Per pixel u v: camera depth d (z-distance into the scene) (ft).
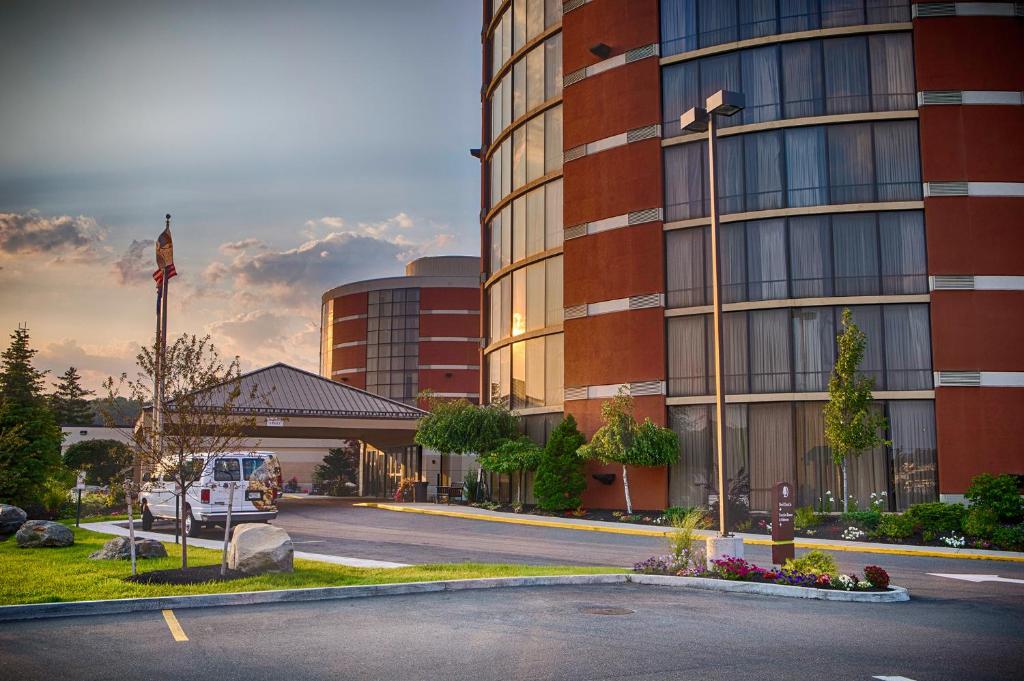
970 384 89.51
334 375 269.23
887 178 95.35
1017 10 94.63
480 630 33.86
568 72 115.14
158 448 50.55
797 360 95.45
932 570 59.16
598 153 109.81
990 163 92.68
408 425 143.13
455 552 64.85
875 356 93.25
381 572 48.62
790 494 54.39
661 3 107.45
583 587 46.68
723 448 56.39
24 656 28.76
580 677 26.61
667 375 101.45
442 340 254.27
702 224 100.99
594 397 106.52
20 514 71.15
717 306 59.31
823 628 35.96
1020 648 32.27
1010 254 91.30
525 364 122.31
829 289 95.40
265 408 134.82
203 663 27.96
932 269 91.76
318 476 234.38
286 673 26.76
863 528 80.74
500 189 134.21
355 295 267.59
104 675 26.30
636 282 103.96
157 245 120.98
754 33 101.60
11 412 96.22
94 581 43.24
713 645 31.83
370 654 29.45
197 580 44.09
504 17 135.95
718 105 60.64
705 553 53.98
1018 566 62.18
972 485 78.48
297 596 40.52
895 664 29.19
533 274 122.42
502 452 112.68
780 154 98.89
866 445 85.56
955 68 93.97
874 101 96.68
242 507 77.20
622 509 101.96
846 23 98.17
